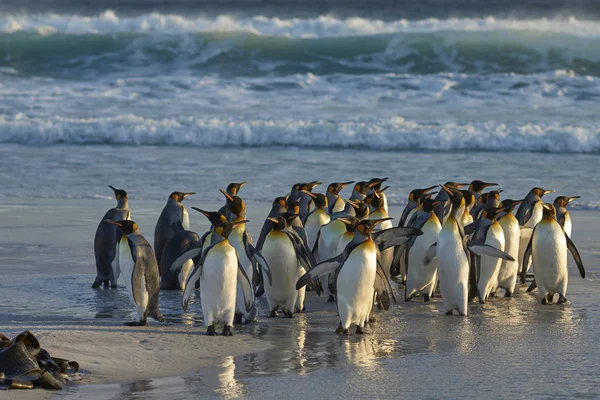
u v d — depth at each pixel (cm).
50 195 4028
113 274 2375
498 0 10656
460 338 1838
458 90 6750
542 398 1395
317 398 1391
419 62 8000
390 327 1952
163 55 8175
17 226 3306
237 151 5275
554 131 5303
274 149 5344
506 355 1683
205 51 8194
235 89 6869
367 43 8181
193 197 3941
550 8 10125
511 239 2283
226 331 1817
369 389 1445
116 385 1450
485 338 1838
